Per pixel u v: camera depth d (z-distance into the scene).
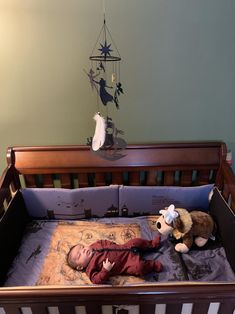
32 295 0.84
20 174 1.68
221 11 1.37
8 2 1.33
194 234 1.51
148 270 1.39
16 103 1.58
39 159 1.62
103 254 1.41
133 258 1.41
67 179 1.72
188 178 1.72
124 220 1.75
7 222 1.46
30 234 1.66
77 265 1.41
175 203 1.72
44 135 1.68
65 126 1.65
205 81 1.54
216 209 1.59
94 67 1.48
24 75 1.50
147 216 1.77
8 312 0.92
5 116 1.61
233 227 1.38
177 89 1.56
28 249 1.55
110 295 0.85
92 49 1.44
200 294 0.85
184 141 1.71
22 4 1.33
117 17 1.38
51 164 1.62
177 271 1.40
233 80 1.54
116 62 1.47
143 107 1.60
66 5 1.34
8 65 1.47
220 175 1.64
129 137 1.70
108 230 1.66
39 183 1.78
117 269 1.39
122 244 1.53
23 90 1.54
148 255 1.50
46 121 1.64
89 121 1.64
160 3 1.35
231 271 1.38
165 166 1.64
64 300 0.86
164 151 1.63
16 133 1.67
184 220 1.49
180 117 1.64
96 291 0.85
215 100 1.59
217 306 0.91
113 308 0.91
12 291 0.85
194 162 1.63
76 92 1.55
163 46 1.44
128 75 1.51
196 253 1.50
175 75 1.52
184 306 0.91
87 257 1.41
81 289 0.85
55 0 1.33
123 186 1.67
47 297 0.85
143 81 1.53
